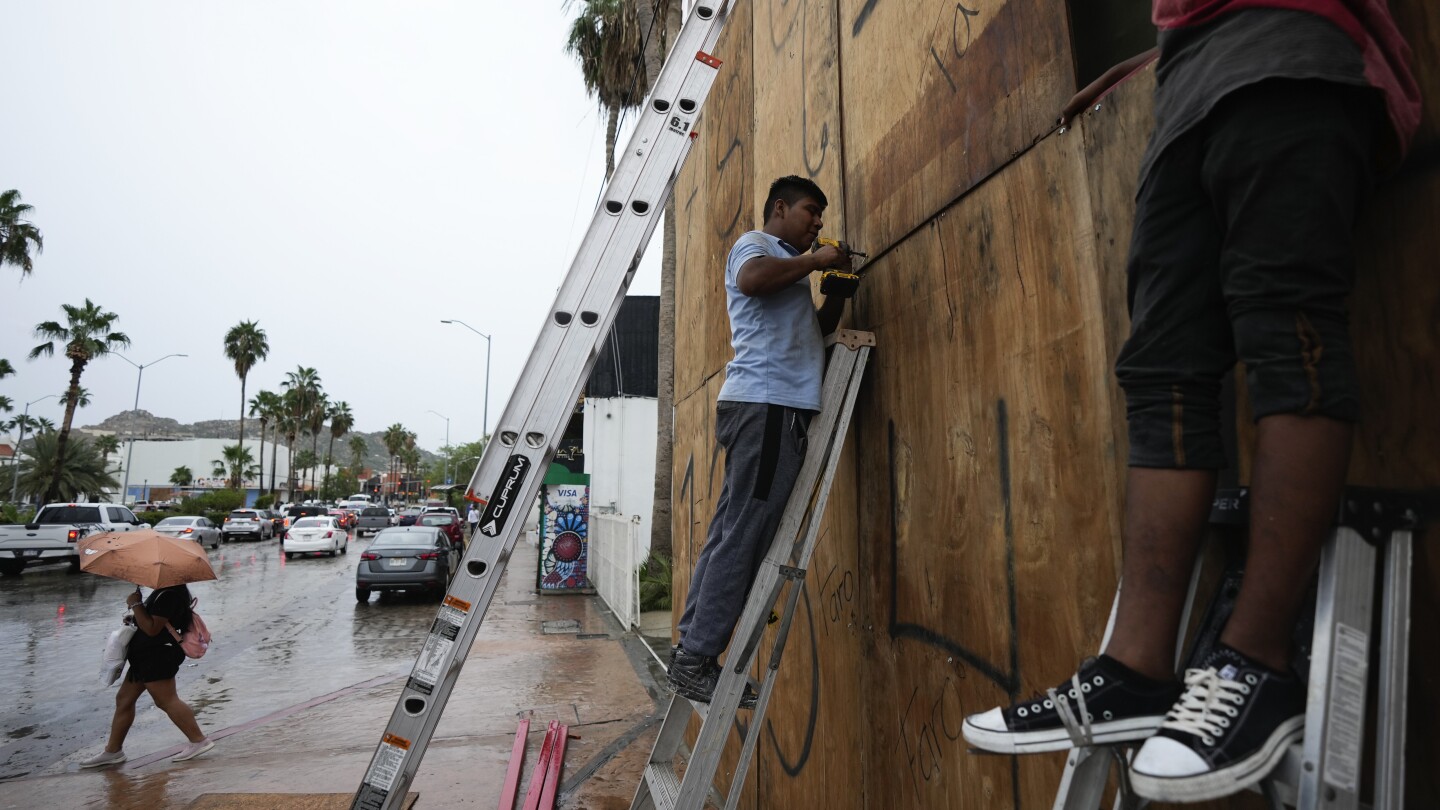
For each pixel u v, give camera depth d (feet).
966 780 5.82
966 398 6.19
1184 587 3.15
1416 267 3.11
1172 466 3.20
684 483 16.47
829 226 9.49
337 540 80.28
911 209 7.30
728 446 7.15
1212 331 3.28
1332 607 2.72
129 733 19.25
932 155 6.96
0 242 104.12
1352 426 2.77
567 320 7.97
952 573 6.24
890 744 7.11
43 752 17.79
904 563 7.04
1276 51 2.92
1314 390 2.74
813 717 9.11
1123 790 3.18
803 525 7.63
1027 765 5.08
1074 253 4.99
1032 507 5.29
